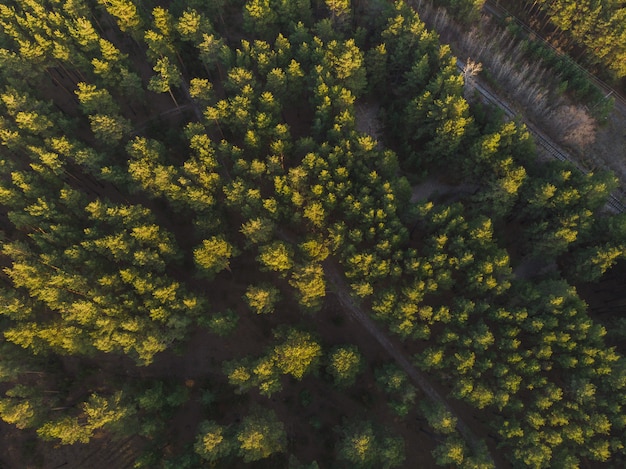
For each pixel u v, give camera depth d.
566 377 68.00
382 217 73.81
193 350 82.62
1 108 80.88
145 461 69.25
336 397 79.62
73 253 70.94
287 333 72.12
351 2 103.50
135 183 80.31
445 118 82.81
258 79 92.38
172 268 85.06
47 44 84.38
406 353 81.75
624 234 75.19
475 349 68.62
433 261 71.94
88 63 87.31
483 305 69.75
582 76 99.06
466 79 92.56
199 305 73.81
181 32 86.81
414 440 76.88
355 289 73.94
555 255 80.00
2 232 78.81
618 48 96.62
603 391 66.31
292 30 93.19
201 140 78.00
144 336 69.62
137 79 86.06
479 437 75.88
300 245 74.62
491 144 78.88
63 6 88.19
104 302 68.69
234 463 73.12
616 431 66.69
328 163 78.81
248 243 79.06
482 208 82.50
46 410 70.00
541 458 62.12
